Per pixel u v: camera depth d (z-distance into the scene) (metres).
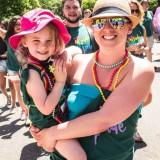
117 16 1.91
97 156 2.02
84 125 1.93
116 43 1.93
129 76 1.95
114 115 1.89
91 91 2.02
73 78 2.16
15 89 5.95
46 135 2.08
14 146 4.72
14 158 4.36
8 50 5.44
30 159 4.31
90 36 3.70
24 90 2.14
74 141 2.03
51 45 2.15
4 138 5.03
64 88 2.15
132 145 2.11
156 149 4.32
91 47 3.68
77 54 2.29
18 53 2.22
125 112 1.90
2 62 6.55
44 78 2.10
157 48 15.16
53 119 2.12
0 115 6.24
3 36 5.55
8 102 6.88
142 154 4.20
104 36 1.93
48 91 2.11
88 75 2.08
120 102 1.90
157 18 9.33
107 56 2.00
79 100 2.04
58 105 2.11
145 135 4.75
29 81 2.08
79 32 3.69
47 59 2.17
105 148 2.01
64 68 2.10
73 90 2.10
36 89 2.06
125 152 2.05
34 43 2.13
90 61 2.13
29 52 2.20
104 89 2.00
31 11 2.22
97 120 1.90
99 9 1.96
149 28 8.43
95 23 1.95
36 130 2.17
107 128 1.93
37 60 2.13
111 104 1.91
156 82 7.96
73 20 3.67
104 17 1.92
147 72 1.95
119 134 2.00
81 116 1.96
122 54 2.00
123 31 1.94
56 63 2.10
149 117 5.46
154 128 5.00
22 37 2.20
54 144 2.06
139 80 1.93
